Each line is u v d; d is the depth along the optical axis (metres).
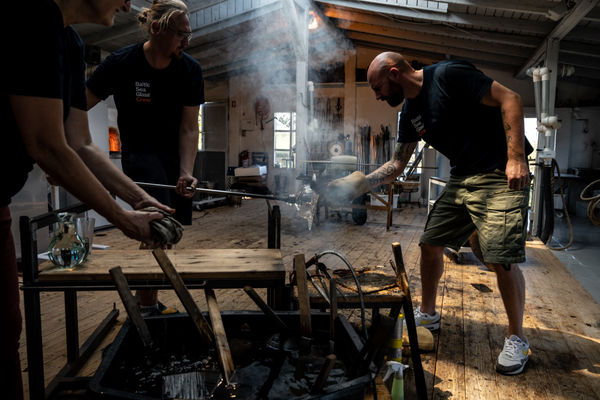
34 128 0.93
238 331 1.26
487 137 2.14
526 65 8.10
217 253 1.91
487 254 2.08
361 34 10.10
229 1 7.65
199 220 7.26
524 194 2.06
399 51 10.56
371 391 1.35
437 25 7.65
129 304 1.15
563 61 7.30
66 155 0.98
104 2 1.06
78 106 1.39
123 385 1.02
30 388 1.55
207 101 12.28
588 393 1.94
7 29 0.87
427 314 2.58
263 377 1.04
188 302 1.16
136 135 2.28
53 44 0.92
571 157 9.52
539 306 3.09
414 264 4.30
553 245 5.83
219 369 1.09
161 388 1.01
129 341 1.16
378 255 4.71
